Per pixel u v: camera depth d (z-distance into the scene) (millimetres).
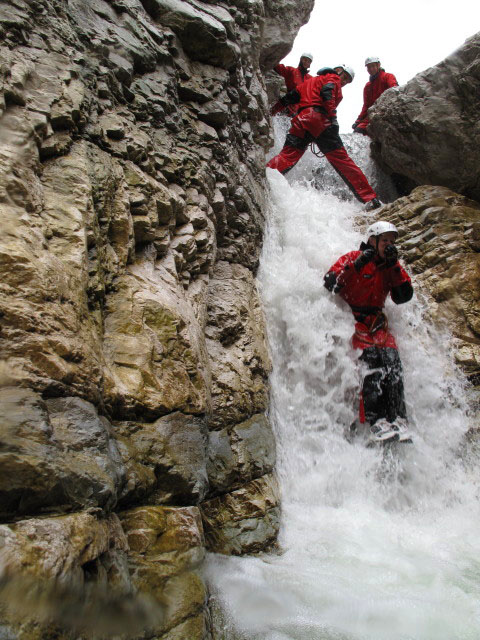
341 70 7234
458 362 5164
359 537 3408
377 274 4695
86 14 3748
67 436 1984
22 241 2242
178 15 4598
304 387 4516
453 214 6043
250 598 2506
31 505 1719
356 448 4246
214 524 3109
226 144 4887
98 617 1759
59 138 2877
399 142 7047
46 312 2143
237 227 4863
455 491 4285
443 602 2627
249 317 4277
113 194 3148
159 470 2537
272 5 7586
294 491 3916
